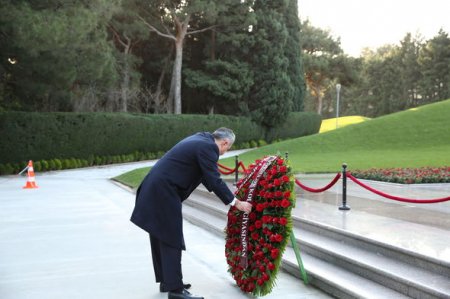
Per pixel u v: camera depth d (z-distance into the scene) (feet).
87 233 27.14
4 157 69.05
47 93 77.00
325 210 26.71
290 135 138.51
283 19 125.59
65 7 67.05
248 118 121.19
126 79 107.76
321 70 205.87
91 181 58.39
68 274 19.22
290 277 18.84
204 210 33.45
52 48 63.31
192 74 119.14
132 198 42.47
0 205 37.76
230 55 122.62
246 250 16.53
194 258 21.93
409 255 16.85
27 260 21.35
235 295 16.80
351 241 20.10
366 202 30.17
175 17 111.55
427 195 33.73
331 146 91.35
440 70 251.39
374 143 91.97
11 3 63.52
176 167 16.03
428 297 14.15
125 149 90.07
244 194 17.21
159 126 96.94
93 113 81.71
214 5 108.27
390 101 273.54
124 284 17.97
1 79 74.95
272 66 122.93
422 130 95.20
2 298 16.37
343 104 322.55
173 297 16.02
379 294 15.11
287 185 16.34
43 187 51.13
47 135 73.72
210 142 16.30
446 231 20.36
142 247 23.85
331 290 16.56
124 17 110.52
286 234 16.20
